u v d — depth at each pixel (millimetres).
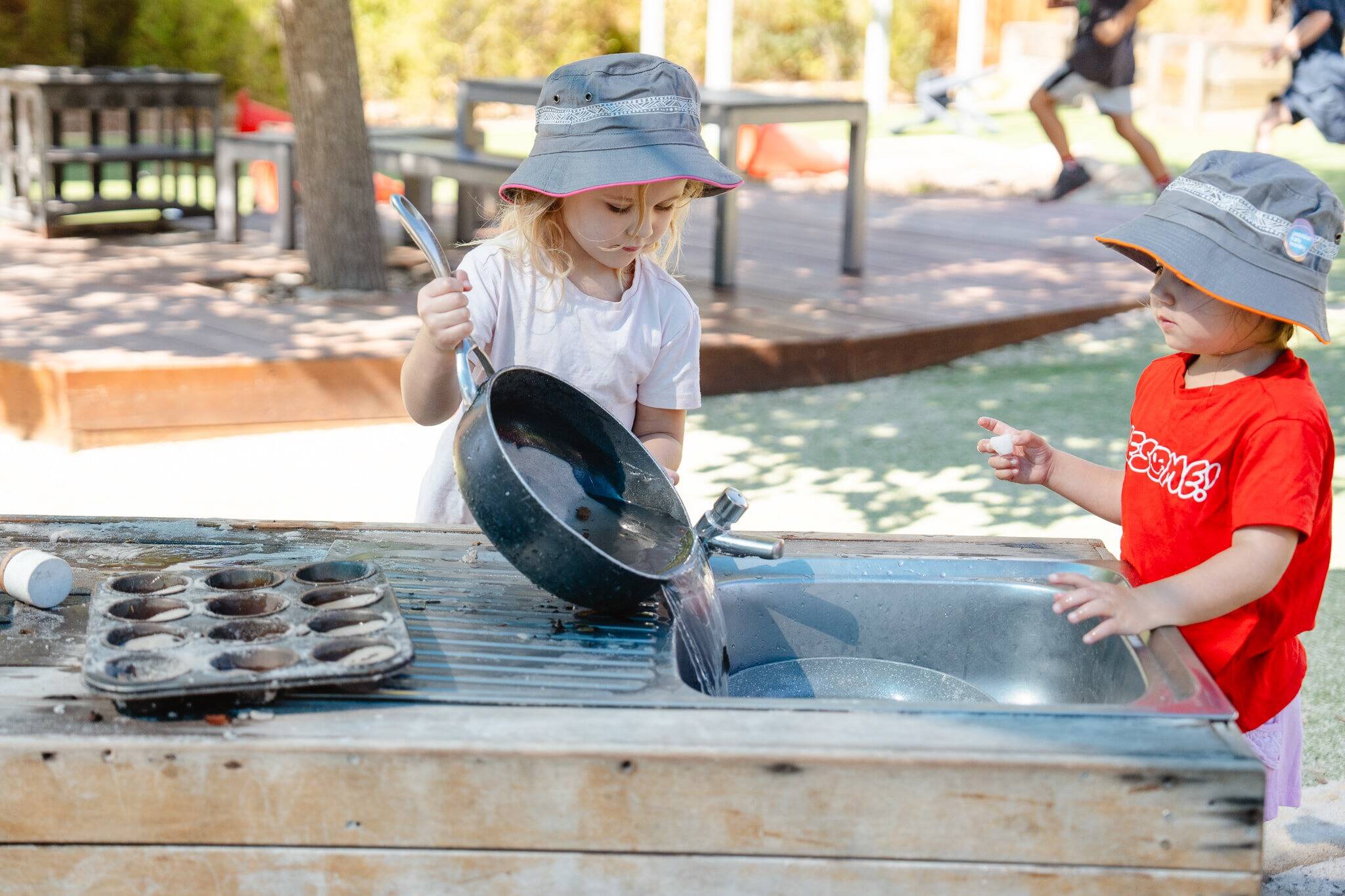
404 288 5828
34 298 5305
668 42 15805
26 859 1121
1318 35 7758
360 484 3789
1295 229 1400
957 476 3979
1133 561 1630
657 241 1856
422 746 1101
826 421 4574
